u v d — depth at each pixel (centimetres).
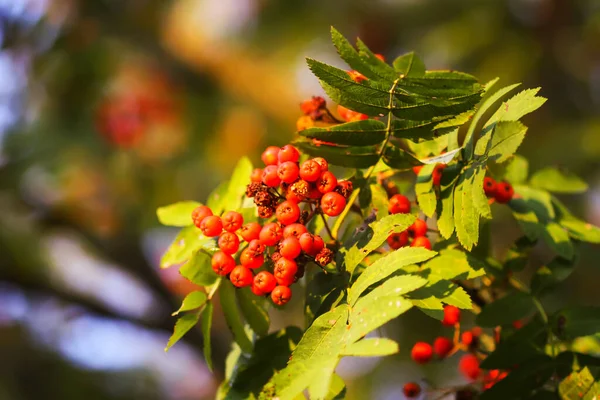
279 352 212
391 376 698
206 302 201
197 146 793
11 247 755
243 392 207
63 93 766
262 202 193
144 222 805
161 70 796
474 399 237
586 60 734
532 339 214
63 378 889
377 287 163
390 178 255
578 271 610
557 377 210
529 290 225
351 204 207
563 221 242
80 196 799
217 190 234
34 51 742
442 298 180
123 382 944
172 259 223
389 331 592
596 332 211
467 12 728
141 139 789
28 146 784
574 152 675
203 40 803
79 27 753
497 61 709
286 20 798
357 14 785
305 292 203
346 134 192
